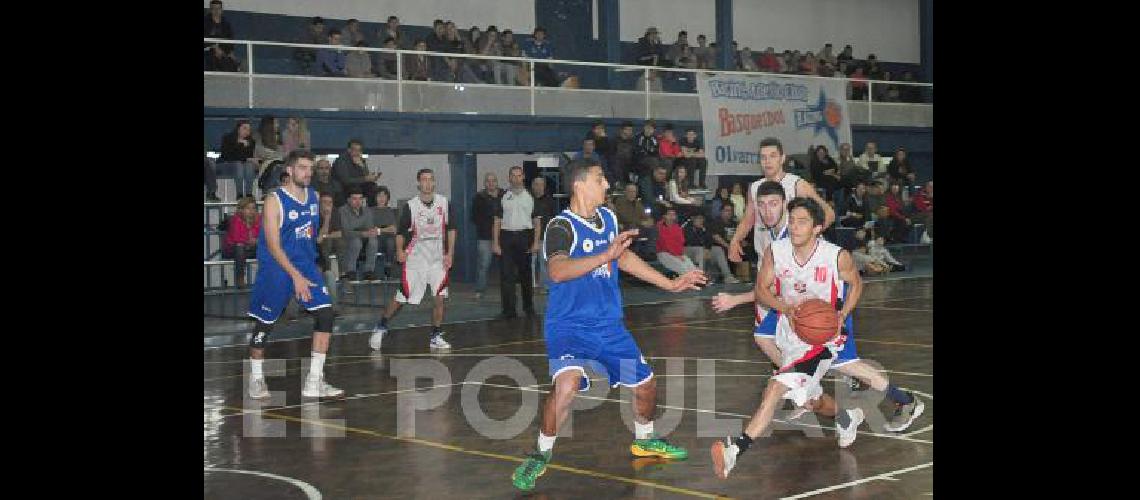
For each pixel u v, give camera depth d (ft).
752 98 72.64
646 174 65.62
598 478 21.59
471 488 21.16
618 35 79.82
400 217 42.11
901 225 77.36
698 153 70.03
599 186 21.16
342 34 67.21
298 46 60.18
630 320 51.55
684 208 65.10
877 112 83.61
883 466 22.02
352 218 54.54
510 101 67.41
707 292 63.87
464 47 69.51
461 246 72.54
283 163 54.95
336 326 50.44
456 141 65.41
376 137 62.44
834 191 76.02
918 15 110.73
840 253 22.44
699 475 21.66
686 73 81.30
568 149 70.03
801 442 24.45
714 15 98.84
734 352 40.11
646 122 67.82
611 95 71.56
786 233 27.25
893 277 72.33
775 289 23.79
